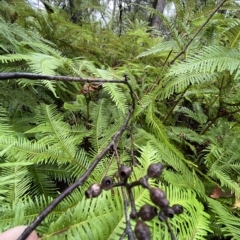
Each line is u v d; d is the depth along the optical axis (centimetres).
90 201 61
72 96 151
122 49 224
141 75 164
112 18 300
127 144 100
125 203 33
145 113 118
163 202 28
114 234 54
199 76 103
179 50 131
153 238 53
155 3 363
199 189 86
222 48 98
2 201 71
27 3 206
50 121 97
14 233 45
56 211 66
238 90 114
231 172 103
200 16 140
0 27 128
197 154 121
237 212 88
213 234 79
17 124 111
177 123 151
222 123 123
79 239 52
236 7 136
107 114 119
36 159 83
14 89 126
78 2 258
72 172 92
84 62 121
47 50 144
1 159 84
